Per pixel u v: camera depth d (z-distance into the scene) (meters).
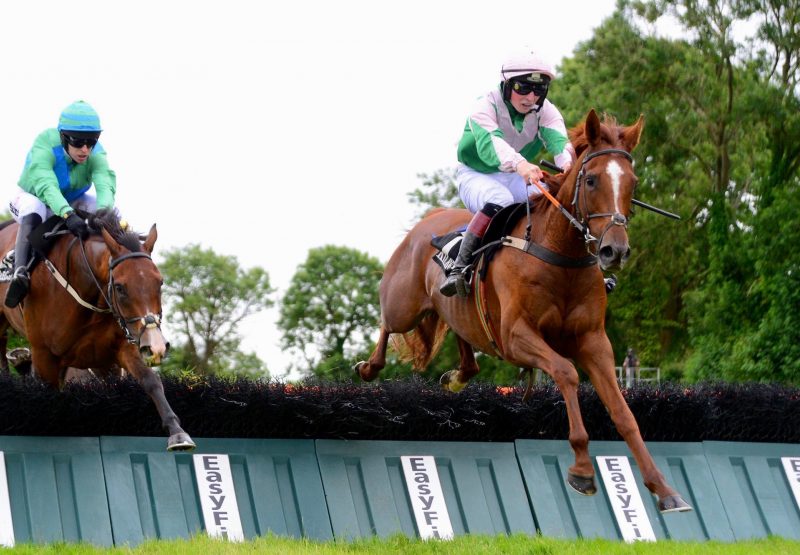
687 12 25.73
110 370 7.55
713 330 20.67
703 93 25.59
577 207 5.79
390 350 8.37
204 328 34.56
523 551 6.38
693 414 8.27
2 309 8.34
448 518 7.20
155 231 6.65
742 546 7.09
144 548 5.95
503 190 6.77
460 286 6.56
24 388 6.63
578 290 6.02
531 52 6.56
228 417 7.07
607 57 26.61
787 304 17.42
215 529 6.57
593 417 8.04
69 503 6.36
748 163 24.80
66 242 6.94
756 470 8.30
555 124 6.75
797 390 9.03
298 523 6.83
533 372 6.52
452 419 7.61
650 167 26.16
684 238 27.08
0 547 5.87
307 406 7.14
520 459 7.64
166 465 6.69
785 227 19.91
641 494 7.77
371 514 7.02
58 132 7.27
